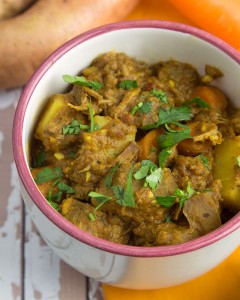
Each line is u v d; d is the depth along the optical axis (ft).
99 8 1.73
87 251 1.25
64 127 1.36
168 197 1.26
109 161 1.31
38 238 1.58
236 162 1.32
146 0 1.88
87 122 1.37
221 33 1.79
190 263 1.27
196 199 1.28
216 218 1.28
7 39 1.68
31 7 1.73
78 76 1.46
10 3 1.73
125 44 1.49
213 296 1.50
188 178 1.30
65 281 1.52
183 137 1.32
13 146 1.29
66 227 1.22
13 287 1.51
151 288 1.42
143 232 1.29
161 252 1.20
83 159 1.30
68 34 1.71
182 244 1.21
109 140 1.33
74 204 1.30
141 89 1.45
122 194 1.26
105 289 1.50
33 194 1.24
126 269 1.29
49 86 1.41
